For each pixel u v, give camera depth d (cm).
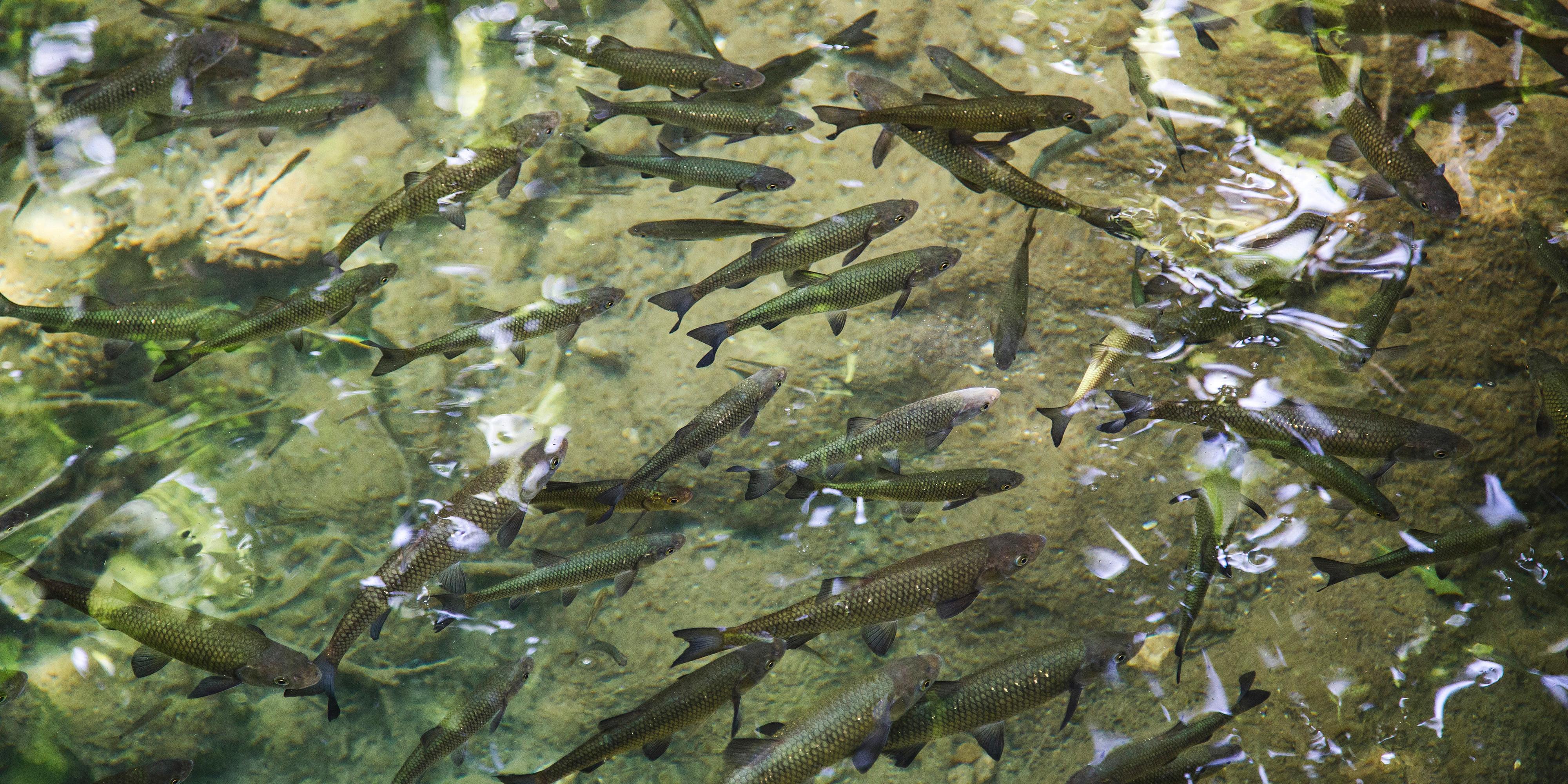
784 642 288
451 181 309
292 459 320
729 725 310
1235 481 299
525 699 312
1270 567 312
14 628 313
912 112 301
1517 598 310
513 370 322
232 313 306
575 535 317
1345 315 312
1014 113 300
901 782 307
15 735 311
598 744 286
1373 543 311
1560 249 315
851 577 291
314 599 315
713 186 310
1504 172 320
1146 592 312
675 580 314
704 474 318
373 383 322
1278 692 306
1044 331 321
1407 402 313
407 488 317
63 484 321
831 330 318
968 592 290
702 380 319
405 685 315
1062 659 287
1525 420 313
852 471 317
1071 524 313
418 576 293
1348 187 320
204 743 312
